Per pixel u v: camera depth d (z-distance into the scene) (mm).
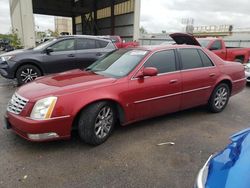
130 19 22500
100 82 3635
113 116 3801
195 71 4652
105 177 2871
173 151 3520
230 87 5383
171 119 4805
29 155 3311
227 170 1701
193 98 4711
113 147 3596
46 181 2777
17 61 7266
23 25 16609
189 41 6824
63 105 3240
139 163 3184
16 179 2795
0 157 3242
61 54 7770
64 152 3412
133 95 3834
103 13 27984
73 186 2703
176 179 2859
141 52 4281
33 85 3678
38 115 3168
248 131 2139
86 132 3455
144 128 4312
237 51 11156
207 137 4020
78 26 35219
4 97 6277
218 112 5293
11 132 3982
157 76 4113
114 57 4574
